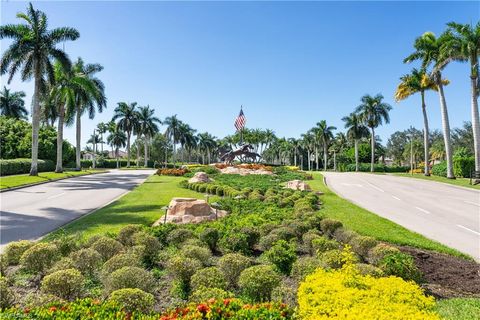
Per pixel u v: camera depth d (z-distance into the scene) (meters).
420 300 5.12
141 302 5.51
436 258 9.66
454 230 13.48
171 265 7.23
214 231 10.02
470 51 32.94
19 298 6.56
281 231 10.40
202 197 23.12
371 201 21.69
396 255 7.56
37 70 35.50
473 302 6.53
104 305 5.11
